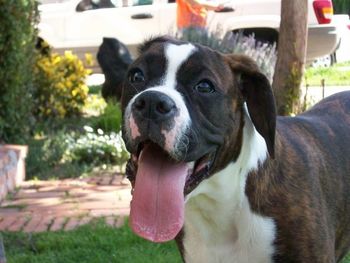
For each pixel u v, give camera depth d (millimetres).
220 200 1170
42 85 3197
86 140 2762
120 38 4277
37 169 2551
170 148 1061
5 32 2525
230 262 1213
